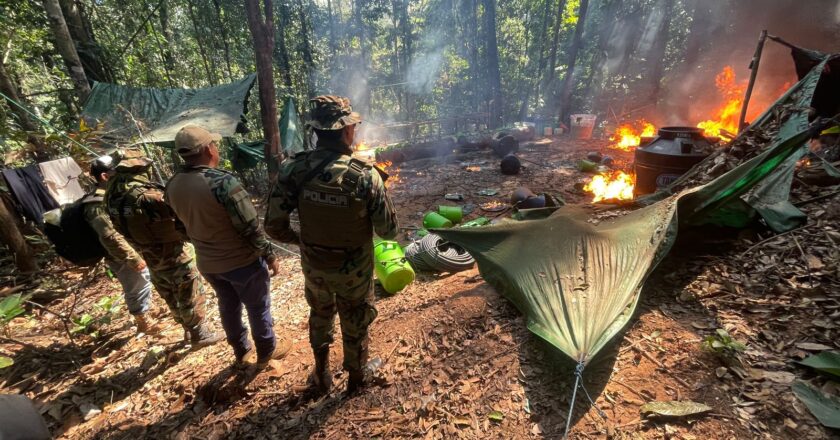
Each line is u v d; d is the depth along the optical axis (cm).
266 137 959
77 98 971
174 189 229
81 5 1130
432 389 242
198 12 1582
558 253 312
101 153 682
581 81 2216
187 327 325
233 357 311
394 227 227
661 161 508
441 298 359
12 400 108
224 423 242
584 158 1080
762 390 196
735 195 329
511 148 1195
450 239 391
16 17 928
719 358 220
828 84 547
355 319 232
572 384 223
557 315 250
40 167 565
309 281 223
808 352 213
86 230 315
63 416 270
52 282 500
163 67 1466
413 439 207
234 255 246
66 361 334
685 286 295
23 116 712
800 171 434
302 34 1906
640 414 197
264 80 923
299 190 203
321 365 250
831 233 315
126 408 271
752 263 304
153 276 303
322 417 234
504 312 305
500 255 350
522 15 2527
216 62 1705
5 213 496
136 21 1365
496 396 226
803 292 261
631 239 303
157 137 793
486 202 779
